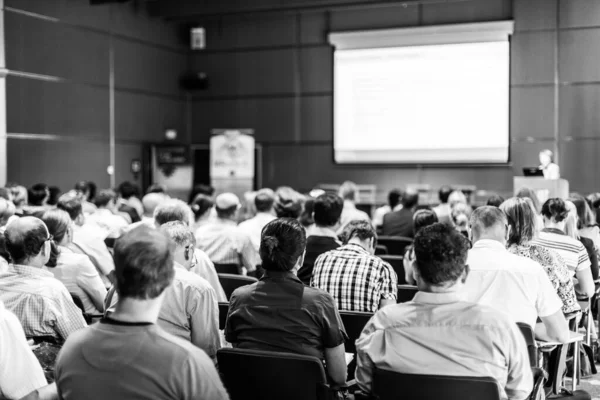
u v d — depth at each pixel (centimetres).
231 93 1337
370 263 373
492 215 347
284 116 1300
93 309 431
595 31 1102
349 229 413
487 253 337
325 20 1262
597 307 584
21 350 248
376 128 1230
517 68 1145
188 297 314
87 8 1118
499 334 245
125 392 184
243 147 1234
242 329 301
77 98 1100
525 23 1138
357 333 354
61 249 424
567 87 1120
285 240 299
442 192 865
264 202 630
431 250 246
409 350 250
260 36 1310
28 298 312
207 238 566
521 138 1146
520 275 329
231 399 277
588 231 575
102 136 1149
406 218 784
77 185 870
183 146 1237
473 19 1166
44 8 1038
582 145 1114
